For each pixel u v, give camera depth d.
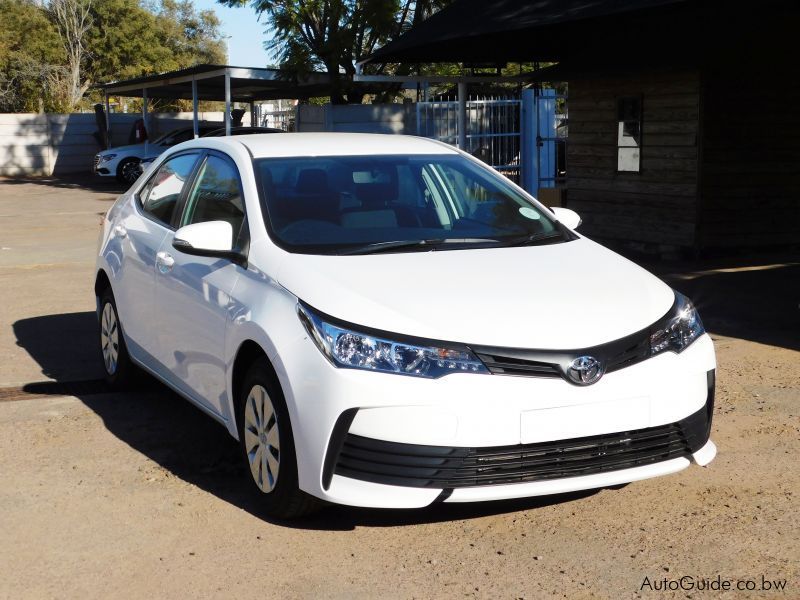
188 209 5.52
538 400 3.85
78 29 52.62
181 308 5.12
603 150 13.61
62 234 16.31
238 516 4.40
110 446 5.39
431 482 3.82
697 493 4.61
